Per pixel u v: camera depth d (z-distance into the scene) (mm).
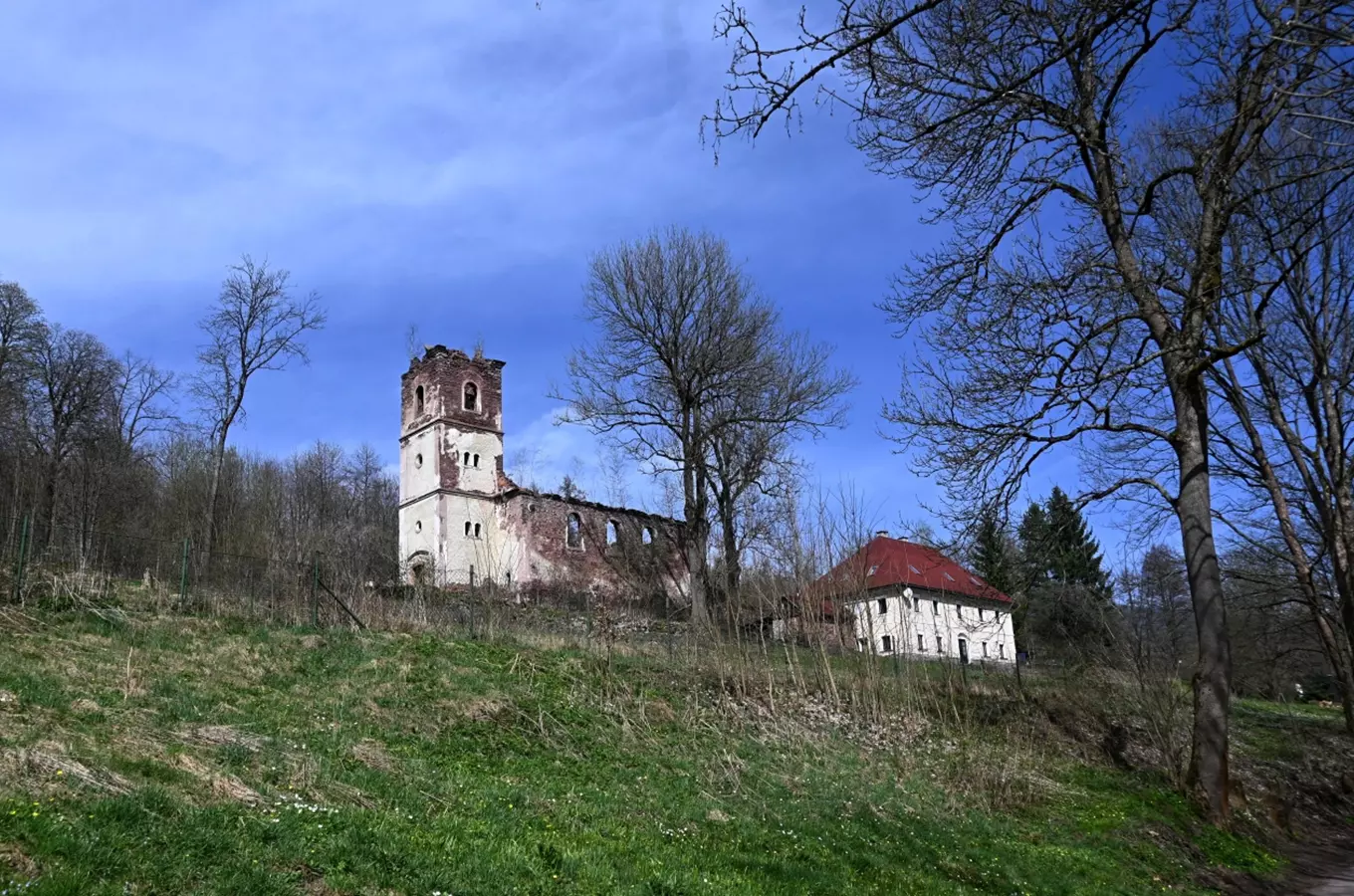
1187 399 18734
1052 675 29891
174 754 10797
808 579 26797
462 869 8734
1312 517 28141
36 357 50531
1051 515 20359
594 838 10891
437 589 31000
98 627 18062
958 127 11852
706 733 19797
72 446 50594
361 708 16266
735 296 46000
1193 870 15352
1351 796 26297
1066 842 15930
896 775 18719
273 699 15664
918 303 17578
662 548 54219
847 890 11281
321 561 24547
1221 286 17797
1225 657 18328
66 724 11422
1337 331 25094
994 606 36625
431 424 53156
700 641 28156
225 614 21391
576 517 52812
